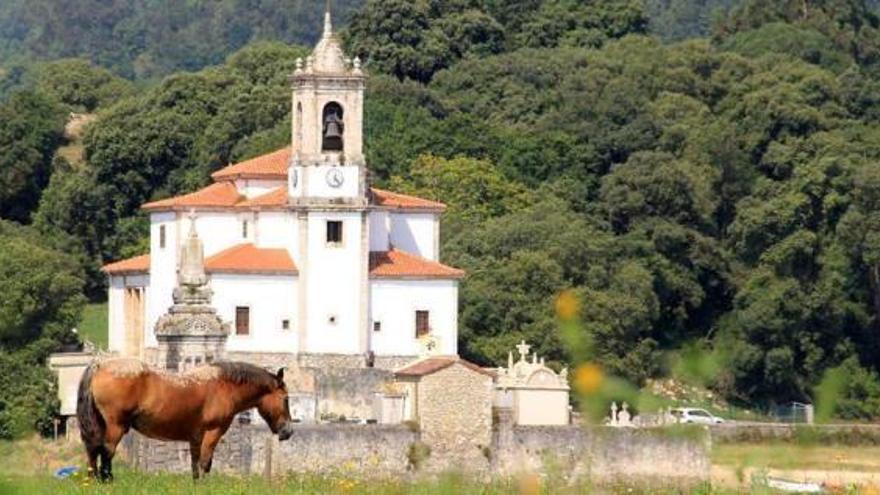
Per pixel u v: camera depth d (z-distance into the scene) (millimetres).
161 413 77562
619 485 102250
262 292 187500
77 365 169875
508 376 167750
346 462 145000
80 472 76875
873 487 87750
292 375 174625
